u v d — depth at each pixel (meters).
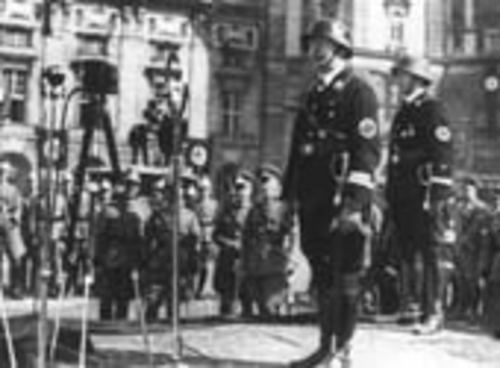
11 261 15.08
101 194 12.86
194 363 6.62
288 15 36.50
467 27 36.41
